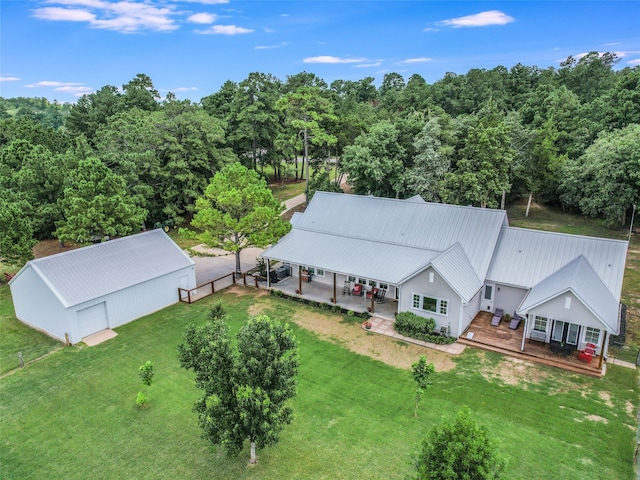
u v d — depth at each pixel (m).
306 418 17.89
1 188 37.16
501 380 20.39
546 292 22.47
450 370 21.30
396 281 25.86
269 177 70.69
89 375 21.44
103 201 31.39
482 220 28.80
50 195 37.31
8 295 31.50
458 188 41.91
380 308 28.11
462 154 43.75
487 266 26.34
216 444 15.16
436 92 79.88
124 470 15.36
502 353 22.78
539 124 56.88
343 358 22.62
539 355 22.16
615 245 24.77
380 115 69.94
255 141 59.44
